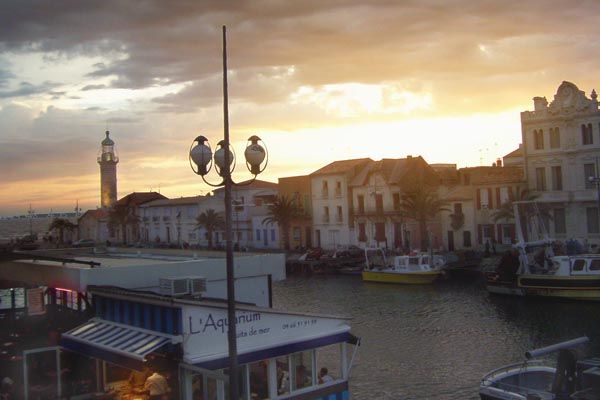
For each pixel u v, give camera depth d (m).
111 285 16.34
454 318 40.28
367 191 78.25
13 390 15.48
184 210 103.12
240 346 13.81
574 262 44.56
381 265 64.62
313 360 15.47
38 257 20.27
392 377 27.39
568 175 60.25
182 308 12.92
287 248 83.31
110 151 133.75
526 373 21.64
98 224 125.19
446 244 71.12
